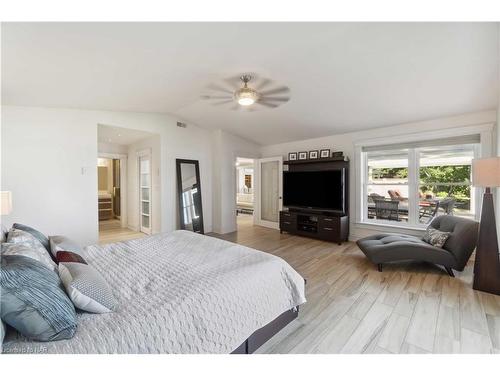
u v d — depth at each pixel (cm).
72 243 201
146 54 212
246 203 898
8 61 202
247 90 278
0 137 319
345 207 462
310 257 371
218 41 200
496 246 246
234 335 141
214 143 562
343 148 480
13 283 100
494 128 325
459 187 371
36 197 341
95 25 162
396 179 430
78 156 372
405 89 292
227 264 181
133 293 141
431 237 322
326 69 258
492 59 223
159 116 467
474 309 217
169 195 486
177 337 119
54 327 100
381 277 292
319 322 200
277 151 605
